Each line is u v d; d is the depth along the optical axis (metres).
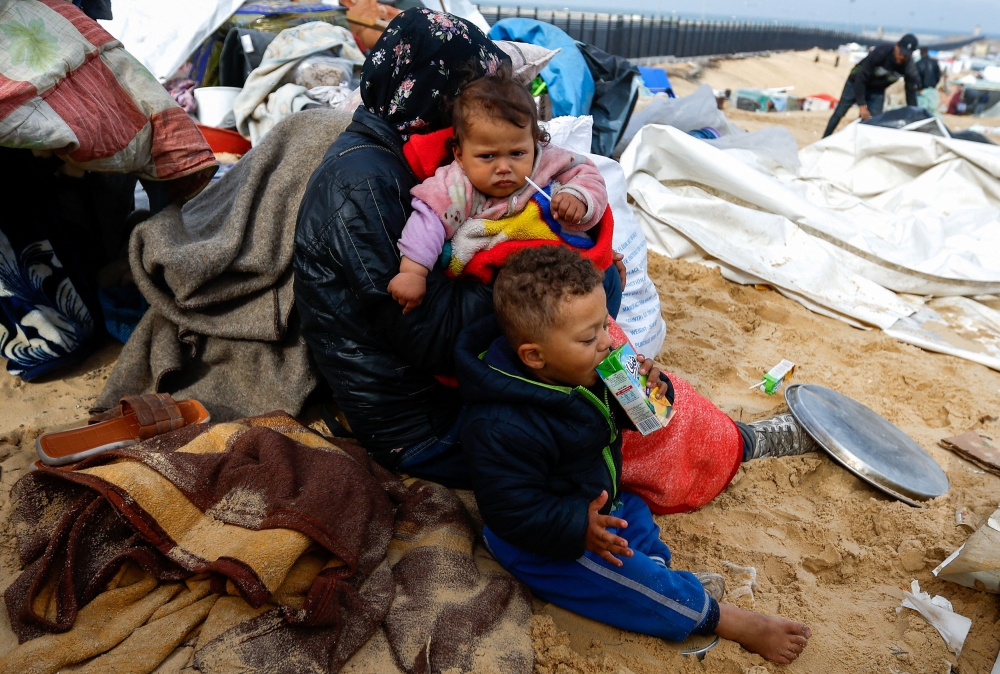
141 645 1.85
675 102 6.12
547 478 2.10
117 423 2.66
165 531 2.04
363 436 2.59
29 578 1.98
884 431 3.19
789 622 2.16
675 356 3.82
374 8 6.30
